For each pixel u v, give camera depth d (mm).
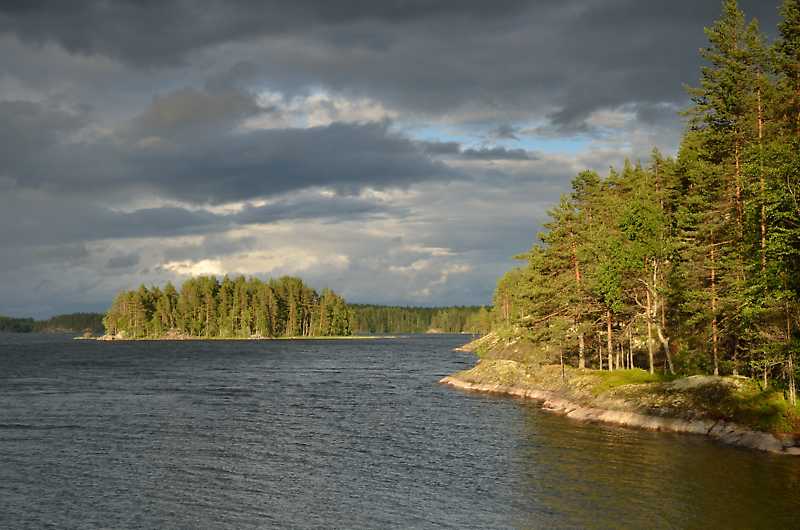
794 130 43594
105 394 67438
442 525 25188
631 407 48000
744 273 45656
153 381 81938
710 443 39219
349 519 26062
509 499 28375
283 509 27453
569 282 63719
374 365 112688
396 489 30344
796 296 39312
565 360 73062
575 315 63938
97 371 97312
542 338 66438
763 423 39094
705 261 47750
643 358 71750
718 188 48594
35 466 35062
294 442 41656
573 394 56312
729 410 42125
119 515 26766
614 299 58969
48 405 58688
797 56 43312
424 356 140625
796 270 39031
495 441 41344
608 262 58031
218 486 31062
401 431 45469
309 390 72438
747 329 44406
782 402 40531
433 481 31719
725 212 47312
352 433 44781
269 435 44125
